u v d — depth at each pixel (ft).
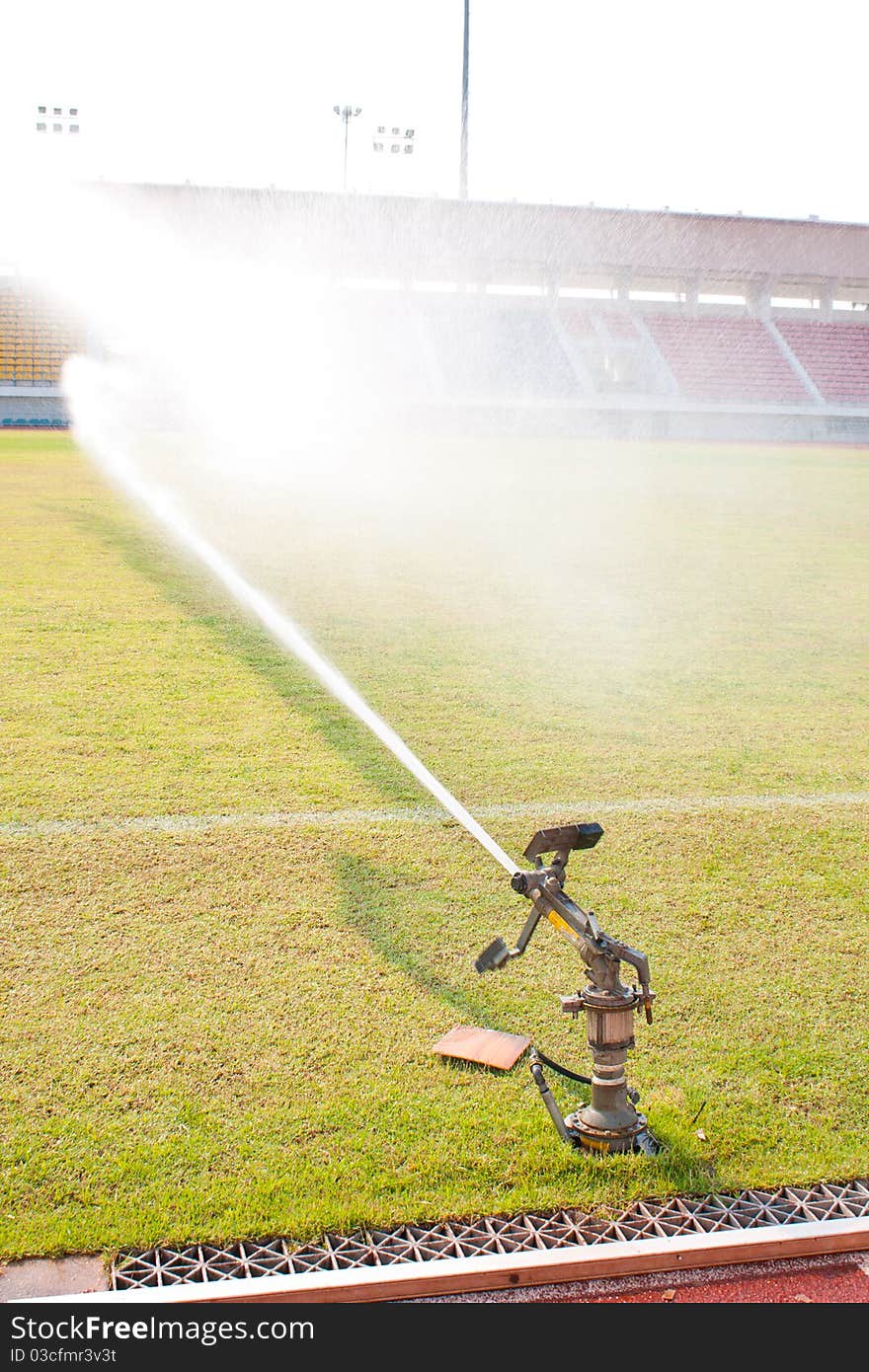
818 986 12.17
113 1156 9.21
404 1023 11.28
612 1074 9.28
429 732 20.83
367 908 13.76
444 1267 7.96
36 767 18.43
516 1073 10.43
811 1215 8.65
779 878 14.89
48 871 14.58
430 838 15.94
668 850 15.75
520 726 21.36
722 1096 10.15
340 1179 8.95
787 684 24.86
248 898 13.94
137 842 15.56
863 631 30.09
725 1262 8.23
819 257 146.61
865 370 147.02
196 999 11.64
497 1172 9.04
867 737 21.17
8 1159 9.15
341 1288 7.80
